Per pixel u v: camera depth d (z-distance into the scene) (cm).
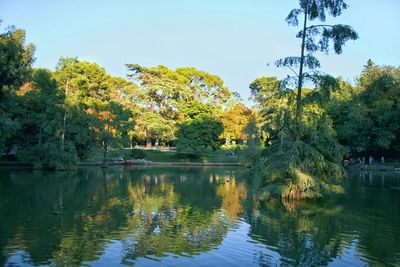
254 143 5203
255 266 1307
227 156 7638
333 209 2303
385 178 4491
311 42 2392
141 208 2316
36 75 5075
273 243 1573
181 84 9438
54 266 1280
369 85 6719
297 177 2369
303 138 2553
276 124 2459
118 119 6003
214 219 2019
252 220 1995
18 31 3981
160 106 8750
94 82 7600
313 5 2350
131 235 1678
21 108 5103
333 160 2559
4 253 1406
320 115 2522
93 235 1669
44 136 5169
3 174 4225
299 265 1322
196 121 7612
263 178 2577
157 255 1406
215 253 1437
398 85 6384
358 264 1334
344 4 2316
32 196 2702
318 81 2352
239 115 8688
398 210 2280
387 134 6156
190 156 7712
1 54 2998
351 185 3678
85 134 5369
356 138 6450
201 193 2989
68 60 6038
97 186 3341
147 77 8388
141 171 5200
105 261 1335
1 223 1869
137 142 9512
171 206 2400
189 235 1689
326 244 1556
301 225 1883
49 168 5066
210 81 11194
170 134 7850
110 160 6438
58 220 1948
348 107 6725
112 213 2150
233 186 3472
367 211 2245
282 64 2408
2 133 3534
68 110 4969
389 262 1352
